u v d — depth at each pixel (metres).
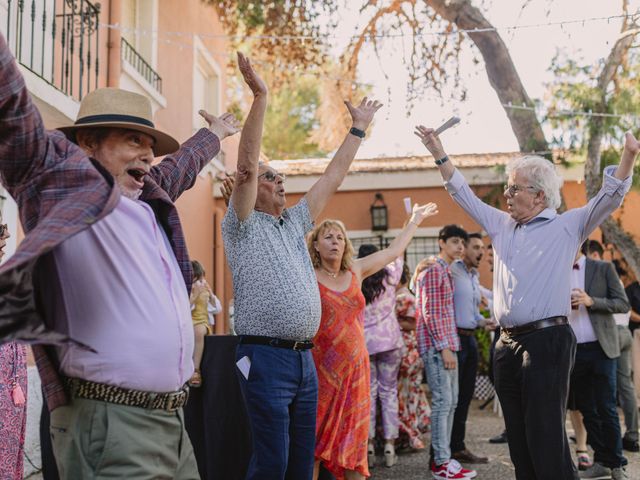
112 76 7.73
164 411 2.25
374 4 9.28
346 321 4.05
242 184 3.28
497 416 8.29
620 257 10.86
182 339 2.30
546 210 3.71
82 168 2.04
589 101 8.80
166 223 2.47
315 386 3.50
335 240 4.16
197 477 2.40
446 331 5.32
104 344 2.12
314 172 11.77
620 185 3.51
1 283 1.75
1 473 3.67
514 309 3.62
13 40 6.09
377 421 6.04
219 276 11.56
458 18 9.16
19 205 2.12
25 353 3.90
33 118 1.96
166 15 9.63
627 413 6.28
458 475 5.18
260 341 3.35
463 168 11.20
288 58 10.07
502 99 9.40
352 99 10.69
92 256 2.14
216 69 11.95
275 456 3.25
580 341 5.13
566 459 3.48
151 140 2.53
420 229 11.57
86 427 2.11
